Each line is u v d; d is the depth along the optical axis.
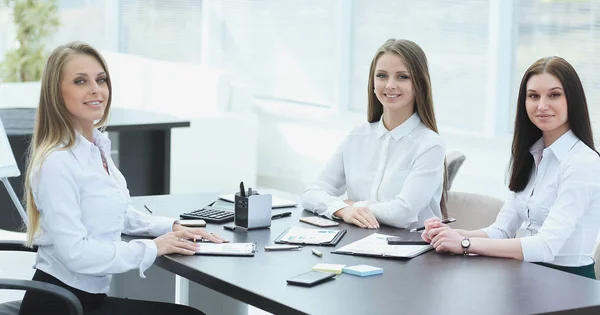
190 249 3.10
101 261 2.96
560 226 3.18
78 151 3.05
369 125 3.89
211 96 7.98
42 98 3.06
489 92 6.75
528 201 3.43
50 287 2.74
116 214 3.12
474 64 6.89
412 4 7.33
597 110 6.18
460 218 3.94
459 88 7.04
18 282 2.74
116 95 9.20
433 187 3.63
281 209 3.90
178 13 9.73
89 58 3.09
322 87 8.23
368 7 7.73
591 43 6.14
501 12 6.61
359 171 3.86
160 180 6.51
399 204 3.58
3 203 5.87
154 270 3.91
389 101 3.68
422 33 7.27
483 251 3.10
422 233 3.37
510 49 6.66
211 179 7.58
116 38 10.43
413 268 2.92
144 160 6.46
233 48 9.13
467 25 6.91
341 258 3.05
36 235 3.09
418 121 3.75
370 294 2.61
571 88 3.29
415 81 3.66
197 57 9.58
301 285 2.70
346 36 7.92
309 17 8.30
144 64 8.86
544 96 3.30
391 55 3.66
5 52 9.98
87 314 3.03
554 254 3.15
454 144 7.03
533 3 6.48
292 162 8.41
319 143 8.12
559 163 3.33
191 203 3.96
